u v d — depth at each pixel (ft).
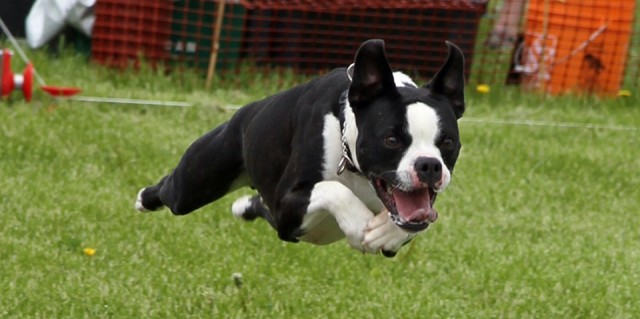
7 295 31.48
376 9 57.88
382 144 22.76
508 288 34.01
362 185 24.45
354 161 23.66
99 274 33.50
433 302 32.55
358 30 58.08
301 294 32.76
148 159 44.62
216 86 56.65
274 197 25.59
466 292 33.94
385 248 23.20
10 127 46.52
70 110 49.42
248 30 57.93
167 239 36.63
